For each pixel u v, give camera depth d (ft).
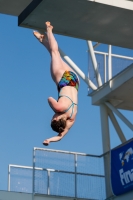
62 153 73.31
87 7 58.59
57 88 44.68
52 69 45.21
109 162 73.46
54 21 61.21
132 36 64.39
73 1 57.36
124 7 59.00
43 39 47.42
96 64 77.97
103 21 61.41
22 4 62.44
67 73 44.60
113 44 66.54
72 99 43.45
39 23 61.16
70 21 61.41
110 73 77.46
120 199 70.23
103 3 58.18
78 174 73.00
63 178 72.23
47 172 71.82
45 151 72.69
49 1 56.80
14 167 71.26
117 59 76.59
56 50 46.19
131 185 67.92
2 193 69.21
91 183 72.95
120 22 61.52
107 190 72.54
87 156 74.18
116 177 70.79
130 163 68.85
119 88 75.87
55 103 42.83
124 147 70.54
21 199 69.67
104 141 78.54
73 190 72.02
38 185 70.79
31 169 71.92
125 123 75.82
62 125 42.55
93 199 72.43
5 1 61.93
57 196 71.20
